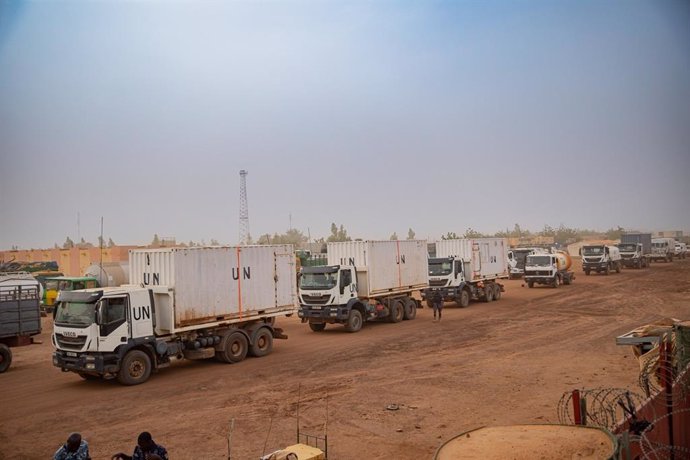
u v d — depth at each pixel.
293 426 11.77
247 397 14.24
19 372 18.42
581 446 5.07
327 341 22.64
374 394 14.09
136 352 15.98
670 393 6.73
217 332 18.64
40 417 13.03
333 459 9.88
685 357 6.65
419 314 30.89
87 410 13.46
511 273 53.06
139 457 7.66
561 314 28.03
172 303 17.14
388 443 10.58
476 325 25.50
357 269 26.36
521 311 29.98
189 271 17.75
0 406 14.13
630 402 7.75
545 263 42.41
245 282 19.48
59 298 16.06
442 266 33.09
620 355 17.67
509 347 19.78
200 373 17.25
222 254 18.81
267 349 20.03
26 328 19.00
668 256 70.25
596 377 14.87
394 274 27.77
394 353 19.48
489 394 13.66
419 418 12.02
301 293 25.19
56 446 11.09
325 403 13.42
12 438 11.64
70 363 15.66
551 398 13.07
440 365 17.22
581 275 54.22
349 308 24.53
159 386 15.66
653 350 8.68
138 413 13.09
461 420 11.76
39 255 62.06
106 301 15.45
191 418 12.57
